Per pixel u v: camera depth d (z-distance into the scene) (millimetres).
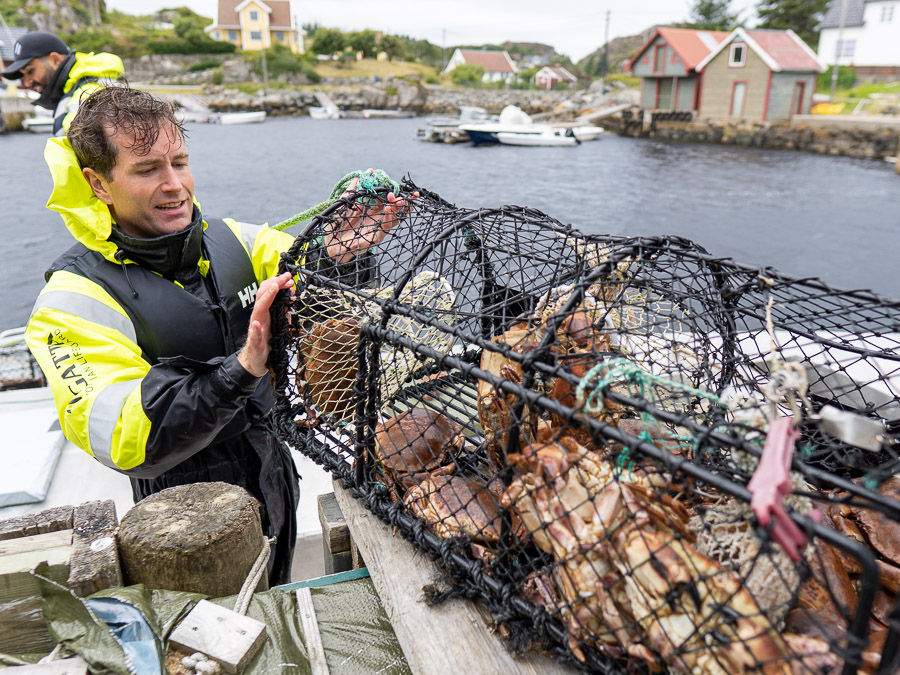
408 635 1238
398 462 1451
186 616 1429
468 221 1511
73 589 1420
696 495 1205
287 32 73875
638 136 32969
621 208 14633
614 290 1380
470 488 1364
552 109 49312
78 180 1756
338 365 1590
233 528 1551
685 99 33219
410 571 1397
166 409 1573
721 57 30609
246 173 18609
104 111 1682
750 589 897
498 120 40500
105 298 1791
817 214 14289
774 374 942
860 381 1937
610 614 960
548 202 15016
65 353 1669
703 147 27250
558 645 1132
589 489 1017
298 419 1836
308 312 1705
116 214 1818
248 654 1358
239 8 70062
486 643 1210
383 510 1469
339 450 1695
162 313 1836
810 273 10594
